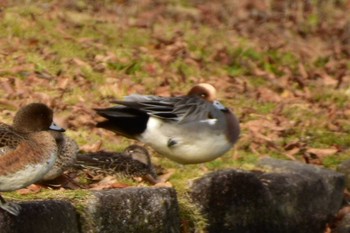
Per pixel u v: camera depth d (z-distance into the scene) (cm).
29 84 1455
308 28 2362
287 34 2266
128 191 945
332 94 1761
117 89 1506
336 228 1219
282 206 1145
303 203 1179
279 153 1361
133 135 1159
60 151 1016
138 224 944
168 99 1158
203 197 1058
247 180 1098
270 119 1527
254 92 1692
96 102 1446
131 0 2264
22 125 867
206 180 1068
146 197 954
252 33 2211
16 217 818
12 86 1423
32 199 893
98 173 1099
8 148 805
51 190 959
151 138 1152
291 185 1159
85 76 1550
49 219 848
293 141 1423
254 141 1372
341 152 1420
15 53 1595
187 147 1151
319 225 1207
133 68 1656
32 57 1573
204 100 1173
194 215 1041
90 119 1338
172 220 980
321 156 1384
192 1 2475
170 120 1143
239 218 1088
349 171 1314
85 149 1210
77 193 921
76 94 1456
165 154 1170
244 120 1495
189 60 1775
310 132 1495
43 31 1752
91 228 902
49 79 1493
